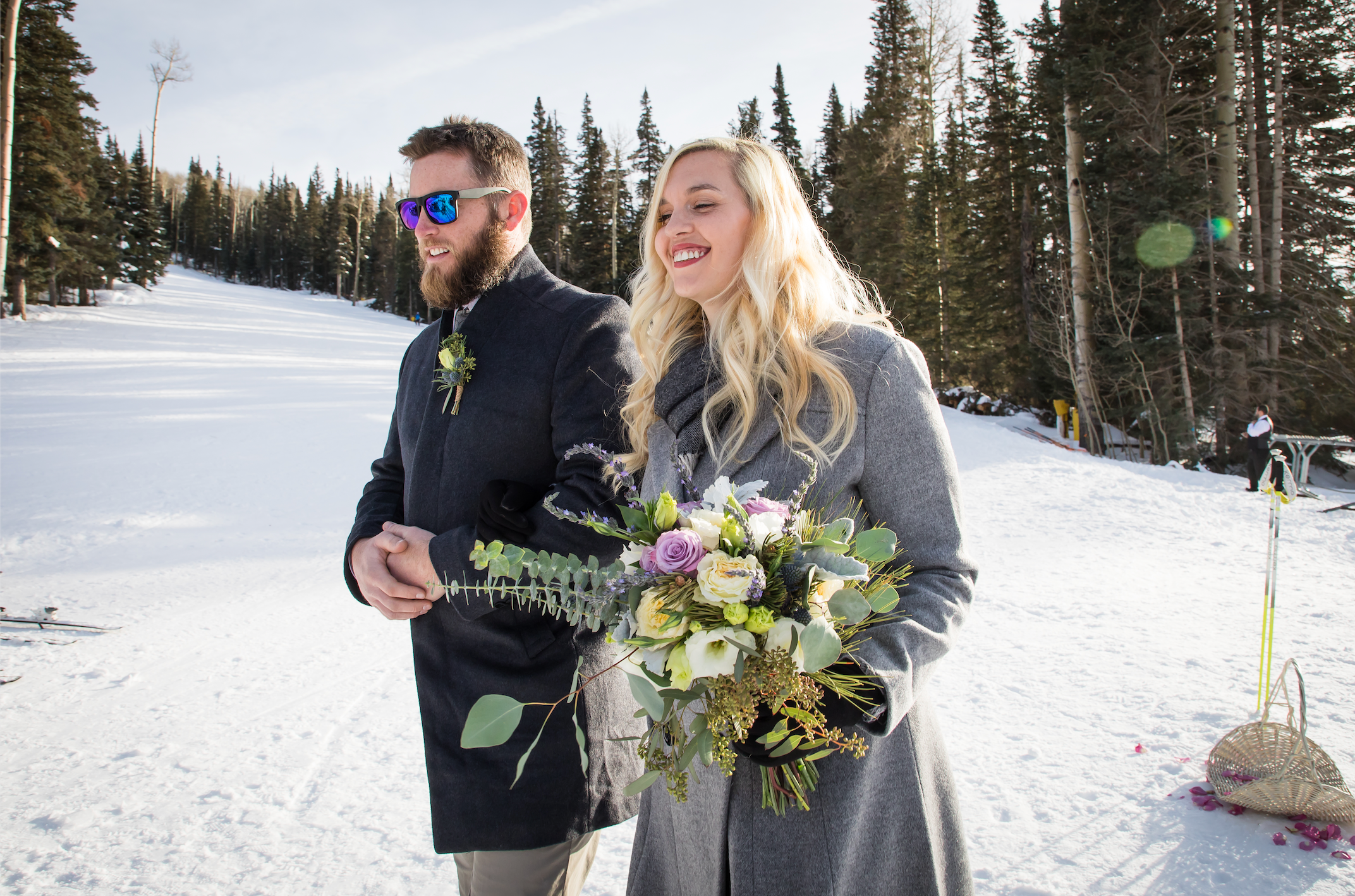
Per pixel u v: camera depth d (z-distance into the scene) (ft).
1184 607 17.31
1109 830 8.77
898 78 96.68
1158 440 60.44
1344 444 35.99
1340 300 63.16
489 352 6.16
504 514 5.20
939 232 91.40
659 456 4.91
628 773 6.29
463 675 5.74
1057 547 23.88
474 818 5.63
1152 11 60.49
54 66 91.81
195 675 14.03
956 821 4.58
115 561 21.89
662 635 3.28
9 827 9.16
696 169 4.58
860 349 4.25
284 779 10.36
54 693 13.20
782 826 4.02
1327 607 16.88
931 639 3.64
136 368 69.31
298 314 164.86
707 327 5.01
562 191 162.30
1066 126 62.39
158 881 8.14
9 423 42.98
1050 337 72.84
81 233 113.91
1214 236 59.41
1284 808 8.57
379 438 42.65
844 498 4.13
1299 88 68.18
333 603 18.42
